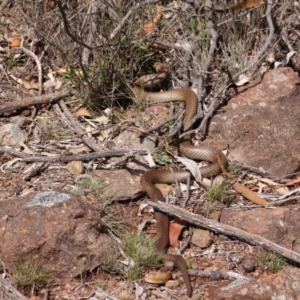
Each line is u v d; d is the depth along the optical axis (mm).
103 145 11828
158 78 12836
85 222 9430
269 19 12422
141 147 11820
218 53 13281
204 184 11289
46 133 11953
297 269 9516
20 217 9375
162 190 11117
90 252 9344
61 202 9547
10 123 12086
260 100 12391
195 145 12008
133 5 12531
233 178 11406
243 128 12023
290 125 12062
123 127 12070
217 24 13016
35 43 13336
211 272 9641
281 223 10211
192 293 9352
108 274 9461
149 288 9383
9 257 9156
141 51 12883
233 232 10125
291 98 12445
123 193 10750
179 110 12312
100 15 12422
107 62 12266
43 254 9180
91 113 12359
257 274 9711
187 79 12992
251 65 12180
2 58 13359
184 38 13445
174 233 10273
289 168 11742
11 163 11273
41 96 12414
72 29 12602
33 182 10945
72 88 12641
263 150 11852
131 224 10430
